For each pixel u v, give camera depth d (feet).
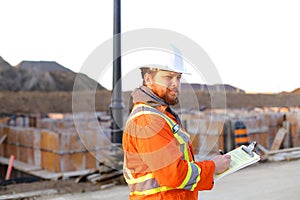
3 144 31.37
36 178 22.84
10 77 85.15
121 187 20.33
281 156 27.71
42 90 82.79
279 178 21.95
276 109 39.34
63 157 23.99
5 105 74.64
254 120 30.81
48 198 18.60
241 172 23.72
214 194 18.97
